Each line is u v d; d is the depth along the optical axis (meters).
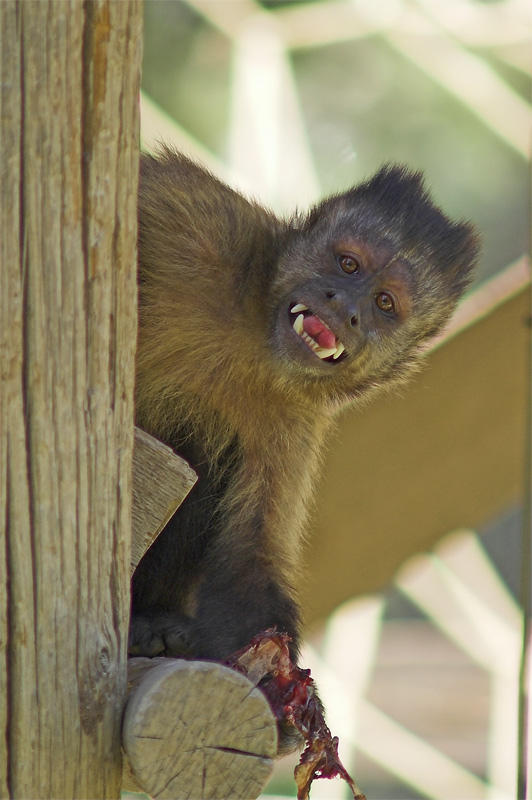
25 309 5.41
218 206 9.51
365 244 10.11
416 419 13.26
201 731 5.85
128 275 5.71
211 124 24.88
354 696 24.53
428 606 31.16
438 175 30.98
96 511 5.71
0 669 5.50
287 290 9.62
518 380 13.08
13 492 5.47
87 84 5.39
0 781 5.52
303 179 21.91
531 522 9.37
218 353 9.41
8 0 5.19
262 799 17.03
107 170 5.52
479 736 25.17
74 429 5.60
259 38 23.12
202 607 9.53
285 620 9.50
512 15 25.25
